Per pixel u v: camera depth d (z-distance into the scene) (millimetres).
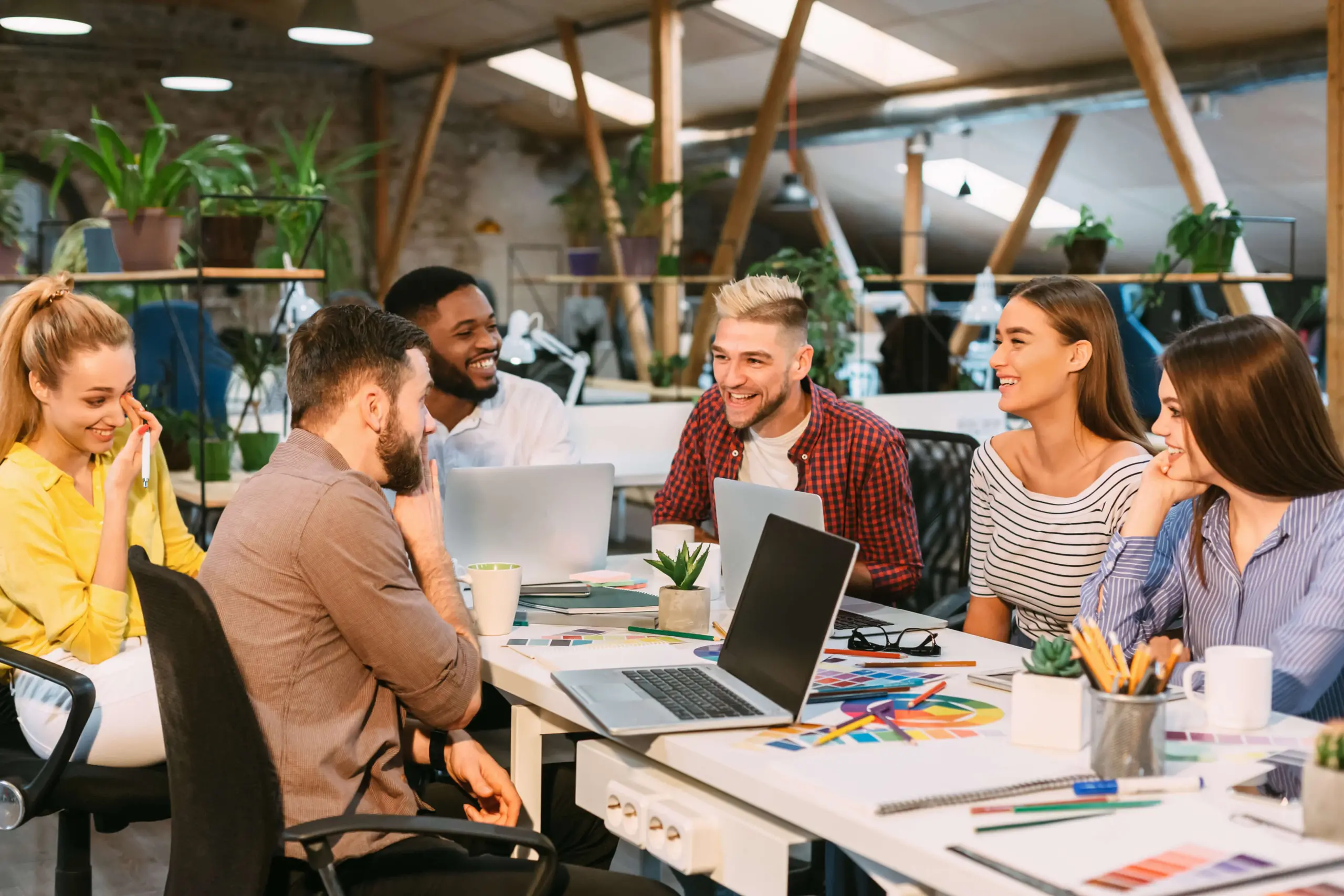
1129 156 9477
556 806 2125
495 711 2602
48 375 2223
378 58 12234
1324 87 7520
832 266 6699
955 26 8055
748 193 7922
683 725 1610
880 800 1344
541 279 8195
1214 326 1942
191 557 2586
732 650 1872
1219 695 1627
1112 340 2305
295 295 4672
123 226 4094
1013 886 1147
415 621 1718
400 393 1814
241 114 12125
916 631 2209
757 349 2471
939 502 3078
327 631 1701
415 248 13305
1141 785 1387
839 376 6629
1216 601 2002
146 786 2084
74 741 1988
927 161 10945
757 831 1453
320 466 1762
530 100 12719
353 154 4895
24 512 2162
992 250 12500
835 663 1977
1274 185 9086
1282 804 1349
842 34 9031
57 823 3193
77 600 2182
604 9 9609
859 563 2670
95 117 4121
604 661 1952
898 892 1277
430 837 1760
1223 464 1904
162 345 4816
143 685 2125
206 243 4125
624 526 7289
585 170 13953
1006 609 2520
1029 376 2301
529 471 2434
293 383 1817
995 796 1368
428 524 1974
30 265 8148
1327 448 1893
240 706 1469
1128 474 2254
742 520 2275
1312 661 1774
